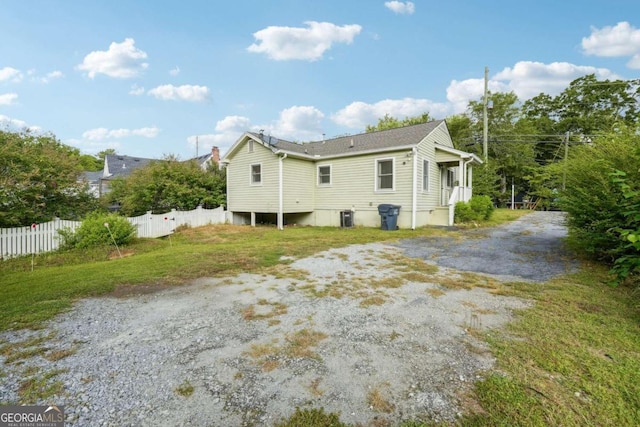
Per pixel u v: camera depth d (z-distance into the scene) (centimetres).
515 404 186
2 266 640
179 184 1437
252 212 1403
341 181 1327
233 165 1491
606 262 545
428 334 286
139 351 259
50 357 250
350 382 213
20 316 336
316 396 198
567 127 2806
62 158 924
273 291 424
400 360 241
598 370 220
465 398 194
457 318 322
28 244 738
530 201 2508
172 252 732
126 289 438
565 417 175
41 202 859
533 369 224
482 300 376
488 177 1806
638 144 435
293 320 322
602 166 475
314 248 754
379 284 450
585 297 377
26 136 887
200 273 520
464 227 1127
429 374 221
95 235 814
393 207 1104
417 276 489
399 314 335
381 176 1222
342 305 365
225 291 426
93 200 1068
